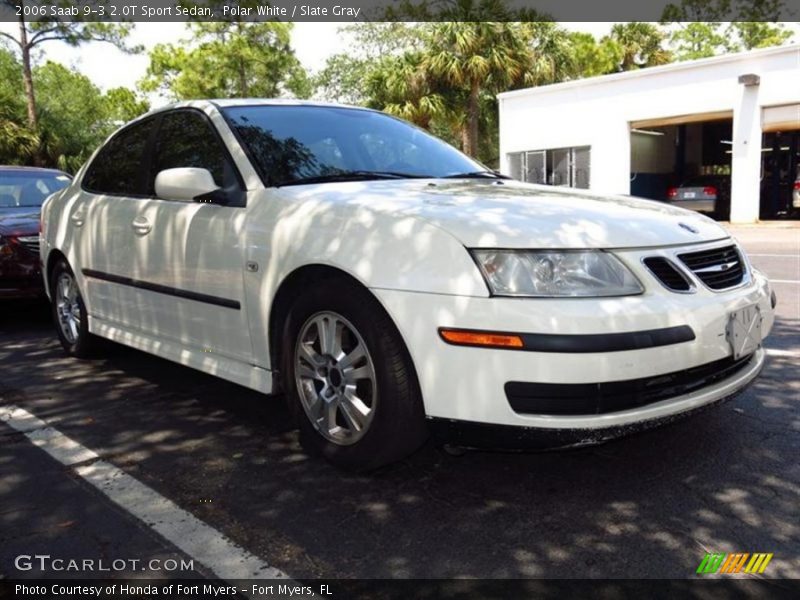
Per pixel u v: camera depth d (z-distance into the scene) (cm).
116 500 287
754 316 297
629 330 249
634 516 265
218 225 344
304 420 316
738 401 386
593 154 1962
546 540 250
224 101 396
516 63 2225
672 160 2294
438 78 2294
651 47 3247
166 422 378
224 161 361
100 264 448
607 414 250
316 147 373
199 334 368
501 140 2169
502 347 246
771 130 1866
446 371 255
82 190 489
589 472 303
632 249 268
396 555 242
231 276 336
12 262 609
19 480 307
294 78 3609
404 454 286
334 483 299
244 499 286
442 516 269
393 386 273
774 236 1371
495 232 259
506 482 296
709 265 290
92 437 358
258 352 331
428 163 403
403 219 276
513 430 250
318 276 303
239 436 356
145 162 424
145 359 512
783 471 299
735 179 1722
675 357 258
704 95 1731
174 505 282
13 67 3650
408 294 262
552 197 315
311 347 311
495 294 249
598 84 1914
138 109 4366
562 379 244
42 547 251
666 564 234
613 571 231
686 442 331
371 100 2517
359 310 278
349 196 308
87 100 4338
